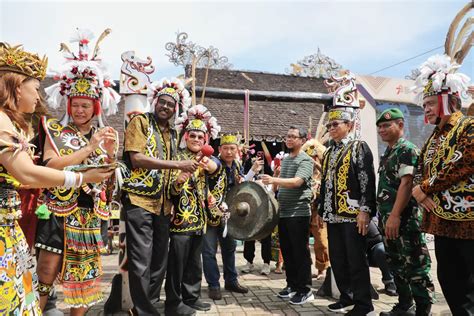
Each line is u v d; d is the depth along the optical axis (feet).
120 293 11.07
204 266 12.92
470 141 7.36
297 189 12.53
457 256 8.17
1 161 4.97
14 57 5.51
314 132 38.22
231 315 11.07
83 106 7.92
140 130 9.40
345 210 10.32
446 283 8.27
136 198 9.25
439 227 7.97
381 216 10.66
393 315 10.42
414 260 9.86
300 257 12.40
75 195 7.52
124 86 11.62
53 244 7.38
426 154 8.68
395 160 10.13
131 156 9.20
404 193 9.52
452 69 8.34
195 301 11.30
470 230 7.49
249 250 17.72
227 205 13.53
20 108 5.65
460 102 8.39
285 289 13.10
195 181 10.81
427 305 9.82
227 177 13.89
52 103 8.07
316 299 12.80
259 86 44.39
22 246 5.56
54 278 7.52
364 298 9.98
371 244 13.76
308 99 14.39
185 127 11.49
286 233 12.89
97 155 7.89
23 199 7.47
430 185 7.93
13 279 5.21
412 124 31.17
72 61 7.93
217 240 13.12
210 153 10.15
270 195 12.61
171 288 10.28
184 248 10.35
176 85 10.19
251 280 15.96
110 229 23.99
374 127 29.19
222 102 39.73
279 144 39.40
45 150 7.35
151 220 9.50
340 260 10.87
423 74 8.55
